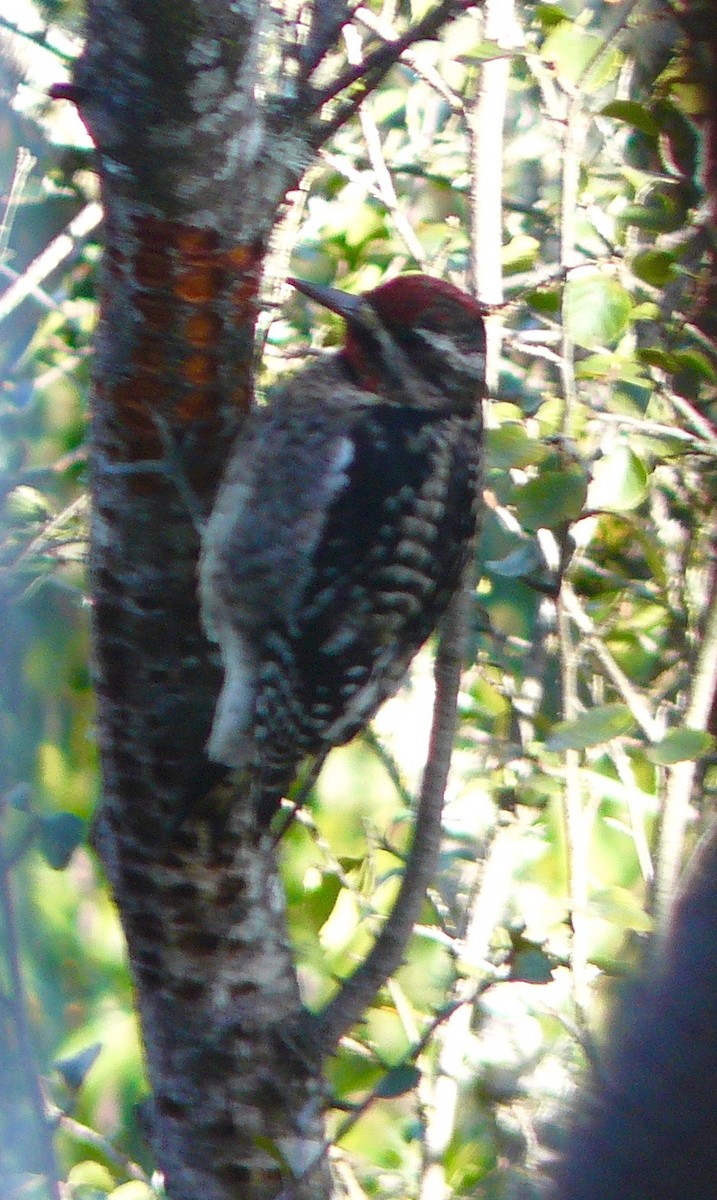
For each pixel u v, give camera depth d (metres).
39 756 7.99
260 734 6.27
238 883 5.61
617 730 5.50
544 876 8.20
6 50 6.93
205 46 4.37
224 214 4.71
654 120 6.48
